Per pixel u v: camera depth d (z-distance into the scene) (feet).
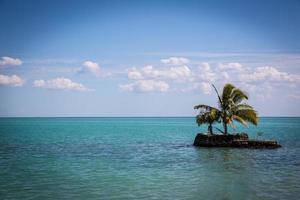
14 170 105.70
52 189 80.38
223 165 115.34
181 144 197.77
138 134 306.35
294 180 89.66
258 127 451.12
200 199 71.92
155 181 88.94
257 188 81.00
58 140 228.02
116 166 114.21
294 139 228.63
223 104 169.68
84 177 94.38
